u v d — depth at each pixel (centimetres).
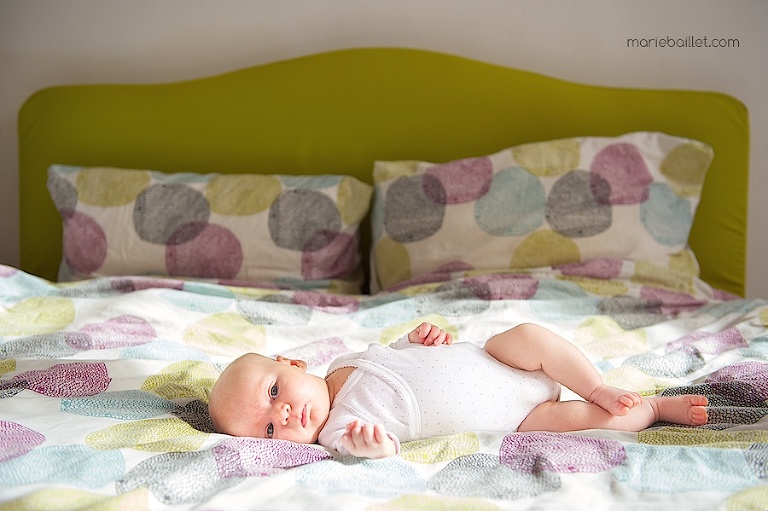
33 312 211
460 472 126
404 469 127
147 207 263
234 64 304
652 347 194
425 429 146
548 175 256
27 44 309
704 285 249
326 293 250
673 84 294
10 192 316
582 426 145
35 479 120
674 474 122
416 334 162
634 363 180
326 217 262
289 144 289
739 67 291
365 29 299
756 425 144
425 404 146
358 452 129
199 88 294
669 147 265
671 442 138
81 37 307
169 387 165
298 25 301
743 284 281
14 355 184
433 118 286
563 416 147
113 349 186
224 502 113
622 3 291
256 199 264
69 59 308
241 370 148
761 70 291
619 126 282
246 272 258
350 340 198
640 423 147
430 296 222
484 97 285
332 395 154
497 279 230
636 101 283
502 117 285
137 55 307
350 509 111
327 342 196
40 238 295
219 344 198
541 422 148
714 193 280
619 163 258
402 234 257
